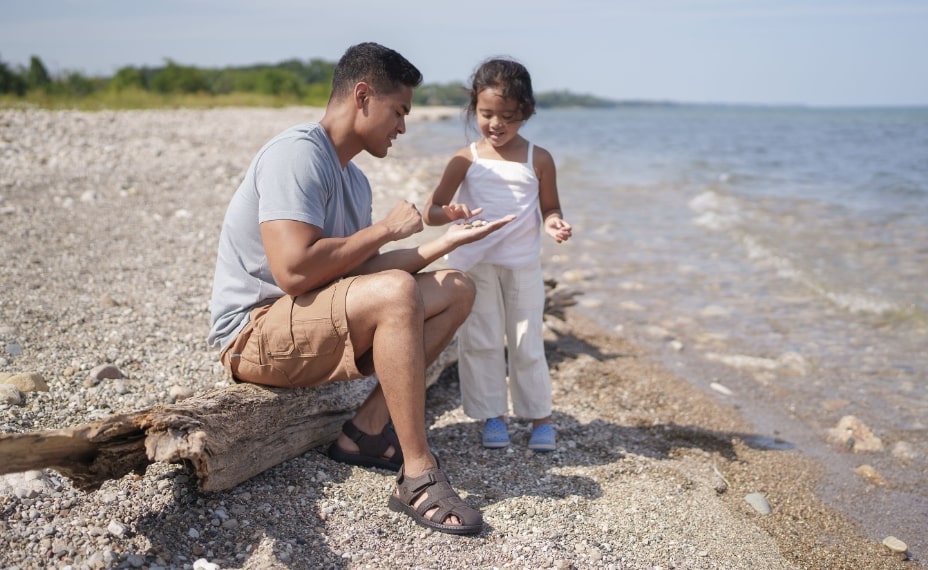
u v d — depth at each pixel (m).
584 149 22.80
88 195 7.68
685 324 5.66
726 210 10.13
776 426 4.01
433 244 2.85
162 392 3.43
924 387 4.55
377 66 2.68
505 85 3.18
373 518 2.61
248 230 2.72
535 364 3.37
